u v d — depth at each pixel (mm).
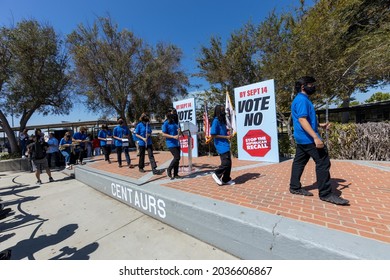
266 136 6516
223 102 12141
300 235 2129
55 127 22406
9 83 11586
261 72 9977
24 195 6305
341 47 8281
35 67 11977
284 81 8297
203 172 5562
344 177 4156
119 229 3748
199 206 3096
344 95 9094
